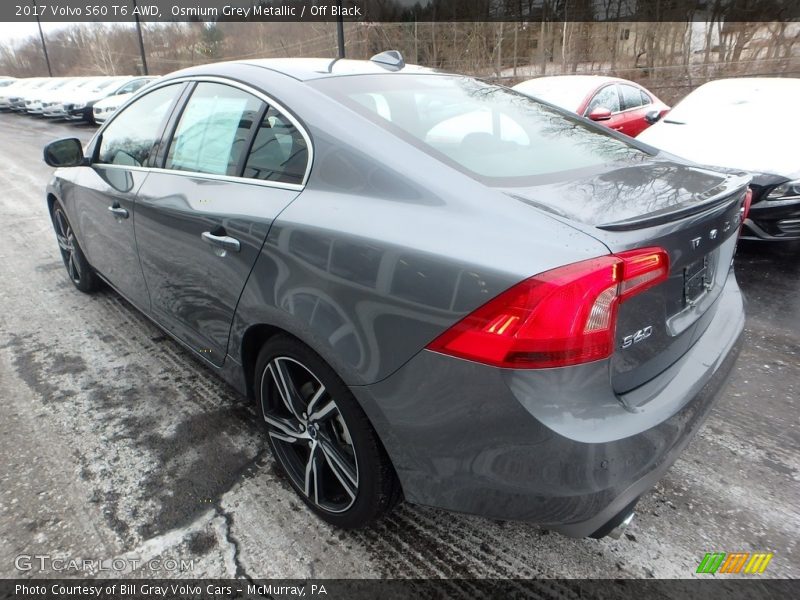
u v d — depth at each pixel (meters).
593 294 1.28
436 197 1.55
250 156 2.05
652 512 2.03
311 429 1.91
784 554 1.84
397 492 1.75
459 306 1.36
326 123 1.83
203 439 2.42
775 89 5.29
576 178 1.72
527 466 1.36
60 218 3.92
